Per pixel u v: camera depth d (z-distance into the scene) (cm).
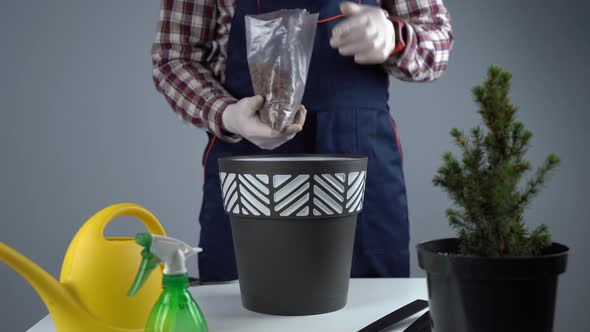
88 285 68
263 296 83
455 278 59
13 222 254
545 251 63
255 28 94
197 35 131
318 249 81
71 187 255
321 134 124
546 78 249
